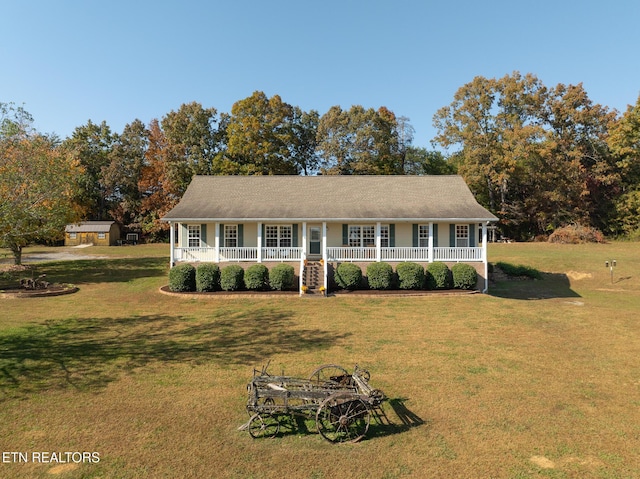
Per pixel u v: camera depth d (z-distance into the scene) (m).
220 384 9.47
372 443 6.97
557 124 50.34
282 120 49.97
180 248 23.05
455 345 12.59
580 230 43.41
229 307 18.12
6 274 27.91
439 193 26.22
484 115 48.91
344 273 21.34
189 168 49.38
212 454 6.60
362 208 24.09
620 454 6.62
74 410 8.13
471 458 6.51
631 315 17.03
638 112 45.69
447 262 22.83
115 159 57.91
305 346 12.45
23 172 17.94
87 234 53.06
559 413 8.06
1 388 9.22
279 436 7.21
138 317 16.34
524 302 19.83
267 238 24.98
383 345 12.56
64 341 12.96
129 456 6.52
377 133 49.62
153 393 8.96
